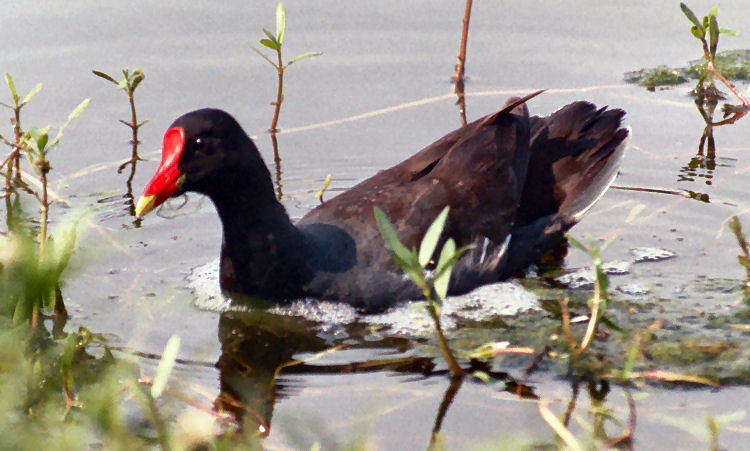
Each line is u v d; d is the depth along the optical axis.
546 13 15.88
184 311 10.52
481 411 8.72
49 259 9.27
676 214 12.05
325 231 10.81
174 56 14.84
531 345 9.77
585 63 14.72
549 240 11.62
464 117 13.74
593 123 12.16
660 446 8.16
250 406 8.88
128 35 15.24
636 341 9.66
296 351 9.88
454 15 15.89
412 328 10.27
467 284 10.91
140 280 11.01
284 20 13.16
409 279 10.60
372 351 9.85
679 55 14.88
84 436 7.96
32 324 9.70
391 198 11.06
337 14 15.89
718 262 11.16
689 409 8.65
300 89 14.38
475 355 9.58
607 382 9.11
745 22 15.27
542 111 13.61
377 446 8.23
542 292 10.91
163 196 10.27
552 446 8.15
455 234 10.89
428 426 8.51
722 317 10.09
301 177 12.91
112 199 12.37
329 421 8.62
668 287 10.73
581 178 11.88
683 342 9.62
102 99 13.96
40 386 8.84
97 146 13.24
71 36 15.14
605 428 8.41
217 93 14.17
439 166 11.33
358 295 10.57
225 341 10.04
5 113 13.54
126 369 8.91
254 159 10.38
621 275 11.04
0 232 11.45
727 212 11.98
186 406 8.78
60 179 12.69
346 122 13.79
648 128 13.52
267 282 10.60
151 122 13.59
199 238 11.84
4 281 8.78
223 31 15.40
